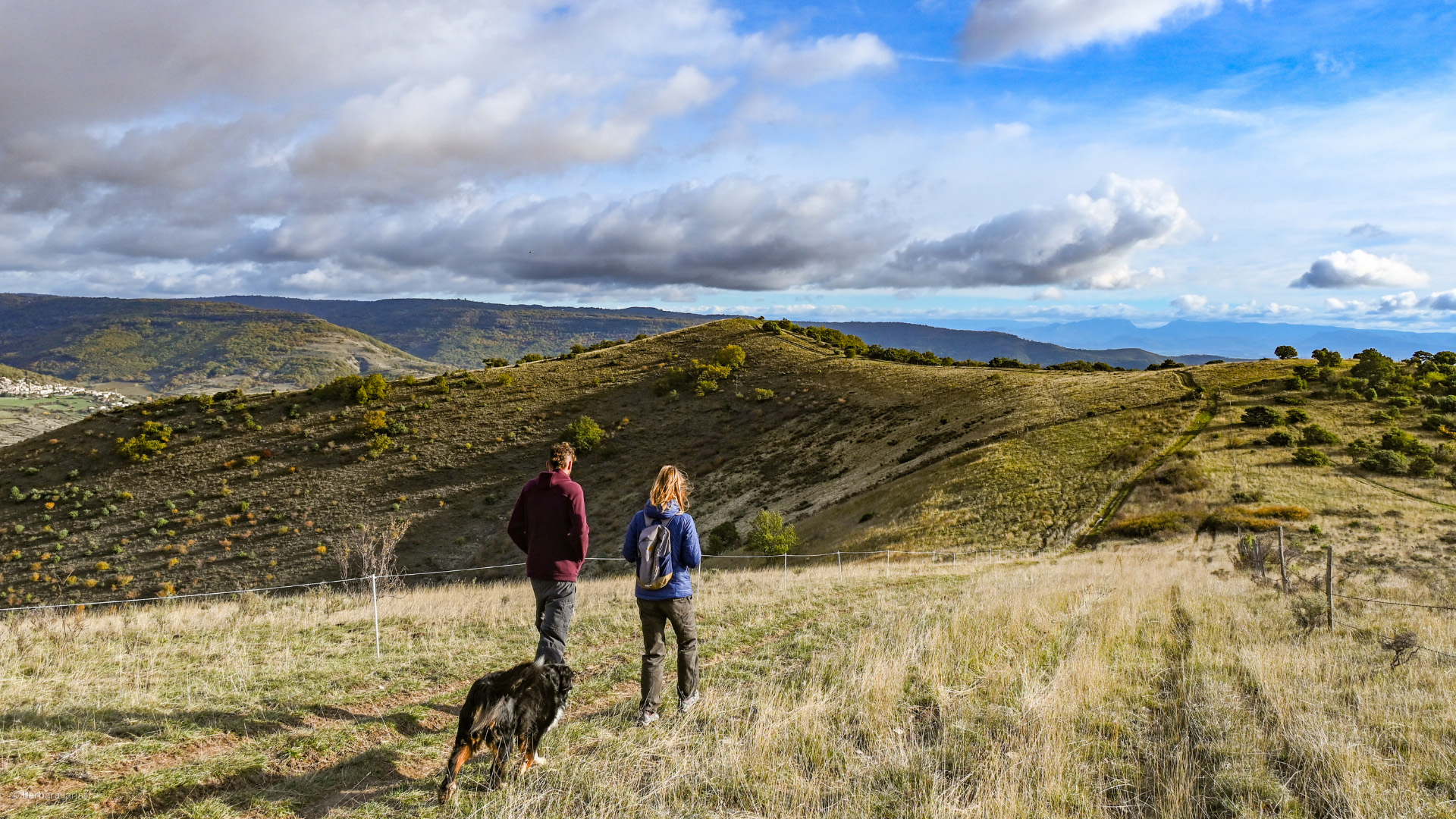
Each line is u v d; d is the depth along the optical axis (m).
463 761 3.86
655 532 5.42
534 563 5.29
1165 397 51.88
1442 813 3.89
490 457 64.62
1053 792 4.05
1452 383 49.88
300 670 7.01
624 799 3.98
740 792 4.16
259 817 3.85
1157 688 6.34
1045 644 7.66
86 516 55.16
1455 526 28.31
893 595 12.97
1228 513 31.52
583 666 7.55
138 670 6.89
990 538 32.81
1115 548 29.42
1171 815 3.82
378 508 55.84
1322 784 4.22
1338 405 47.34
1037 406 53.88
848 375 77.06
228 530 52.59
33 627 9.04
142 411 74.81
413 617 10.22
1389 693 6.14
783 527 41.16
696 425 70.75
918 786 4.25
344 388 78.62
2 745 4.60
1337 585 13.39
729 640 8.70
